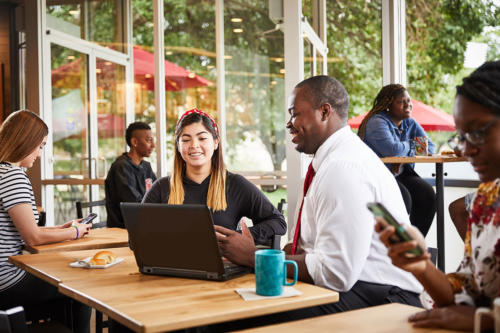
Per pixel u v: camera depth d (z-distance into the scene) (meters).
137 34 5.64
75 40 5.59
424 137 3.70
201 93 5.25
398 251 1.07
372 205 1.08
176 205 1.63
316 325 1.16
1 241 2.49
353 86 5.25
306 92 1.97
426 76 5.01
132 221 1.72
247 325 1.81
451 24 4.79
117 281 1.65
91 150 5.74
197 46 5.23
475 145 1.15
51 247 2.43
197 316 1.25
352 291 1.77
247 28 5.02
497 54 4.46
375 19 5.14
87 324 2.62
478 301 1.19
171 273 1.71
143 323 1.20
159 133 5.35
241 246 1.76
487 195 1.18
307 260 1.70
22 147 2.59
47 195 5.29
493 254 1.15
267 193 4.91
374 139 3.90
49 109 5.32
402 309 1.28
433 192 3.94
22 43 7.02
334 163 1.78
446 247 4.60
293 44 3.94
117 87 5.72
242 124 5.06
